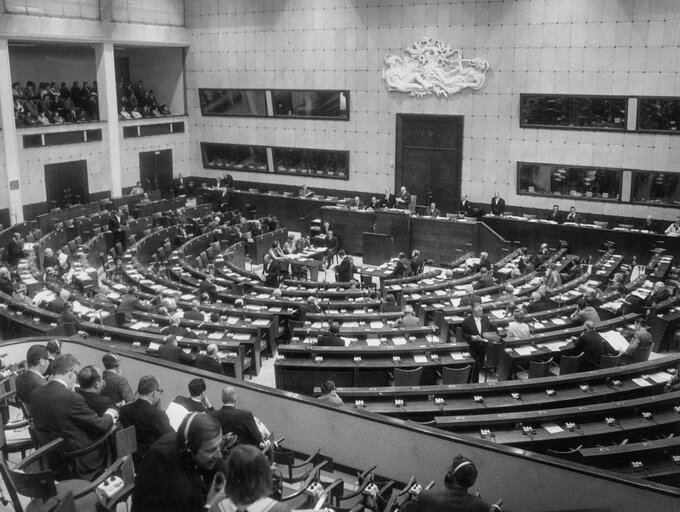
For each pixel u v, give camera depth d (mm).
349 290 22109
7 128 30453
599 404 12109
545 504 8562
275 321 18719
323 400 10188
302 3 34781
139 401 7531
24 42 34469
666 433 11875
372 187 35156
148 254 28172
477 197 32562
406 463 9555
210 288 21078
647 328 17828
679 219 27500
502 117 31141
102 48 34344
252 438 6844
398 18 32375
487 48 30766
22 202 31859
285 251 28922
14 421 10062
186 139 40344
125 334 15961
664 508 7797
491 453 8828
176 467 4746
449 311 19125
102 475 6785
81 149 34312
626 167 29141
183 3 38156
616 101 28672
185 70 39375
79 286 22562
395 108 33469
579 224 29000
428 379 15211
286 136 37031
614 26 28109
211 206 35750
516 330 16750
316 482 7863
